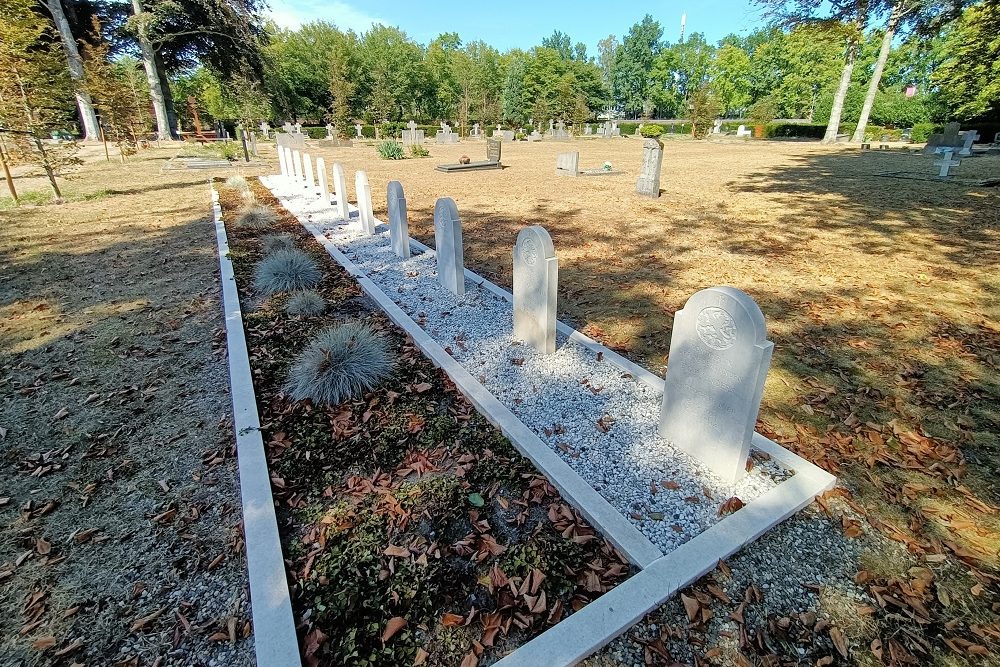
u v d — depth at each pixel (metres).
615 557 2.66
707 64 73.44
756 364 2.74
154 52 33.09
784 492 2.98
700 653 2.16
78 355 4.96
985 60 23.34
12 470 3.38
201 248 8.68
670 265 7.63
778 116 61.41
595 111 71.12
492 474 3.24
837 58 49.72
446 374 4.44
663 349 5.04
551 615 2.34
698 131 47.69
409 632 2.29
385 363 4.38
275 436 3.64
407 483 3.18
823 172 18.23
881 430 3.67
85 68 19.50
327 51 55.34
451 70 65.69
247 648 2.24
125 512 3.01
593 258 8.04
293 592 2.47
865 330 5.31
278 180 17.14
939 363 4.61
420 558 2.65
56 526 2.91
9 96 11.65
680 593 2.42
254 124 30.64
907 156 23.67
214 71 37.34
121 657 2.21
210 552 2.73
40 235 9.55
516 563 2.61
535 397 4.09
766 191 14.39
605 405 3.97
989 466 3.30
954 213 10.83
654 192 13.66
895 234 9.26
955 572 2.55
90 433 3.76
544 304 4.58
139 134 22.31
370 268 7.53
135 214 11.51
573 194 14.38
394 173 19.78
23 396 4.25
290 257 6.86
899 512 2.93
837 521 2.87
